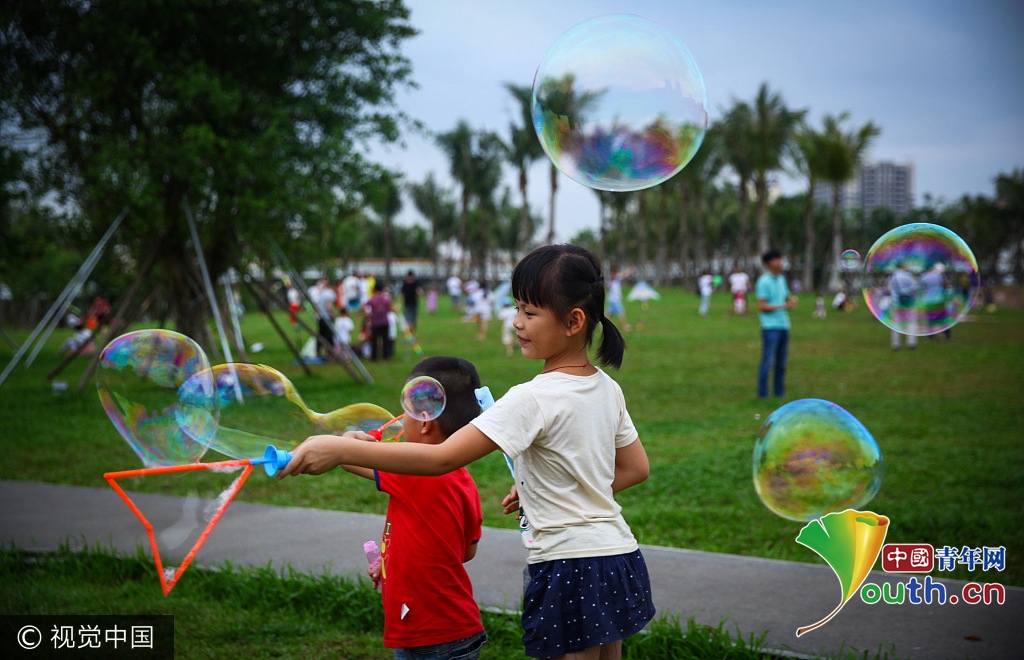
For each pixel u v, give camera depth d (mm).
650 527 5344
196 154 11773
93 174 11984
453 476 2633
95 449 8117
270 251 14062
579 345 2320
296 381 12938
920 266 4324
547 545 2211
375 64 13844
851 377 12523
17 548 4816
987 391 10852
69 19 12422
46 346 23016
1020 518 5277
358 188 13406
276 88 13758
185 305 14094
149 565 4520
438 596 2555
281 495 6348
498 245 74875
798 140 43062
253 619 3920
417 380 2469
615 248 81875
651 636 3486
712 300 40500
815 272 54531
